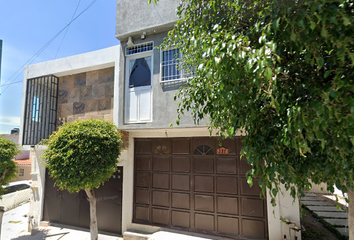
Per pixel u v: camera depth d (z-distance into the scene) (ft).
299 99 5.80
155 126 18.08
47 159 15.33
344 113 4.65
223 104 7.14
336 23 4.51
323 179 7.19
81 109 23.68
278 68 5.35
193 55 10.98
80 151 14.26
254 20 8.02
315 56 5.26
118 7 20.72
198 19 8.84
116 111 20.63
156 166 21.20
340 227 20.29
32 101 25.57
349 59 5.36
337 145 5.29
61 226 23.26
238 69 6.07
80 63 23.38
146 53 19.36
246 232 17.21
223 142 19.11
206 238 17.63
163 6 18.67
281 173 5.93
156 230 19.80
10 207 31.68
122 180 21.58
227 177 18.54
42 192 24.80
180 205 19.71
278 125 6.52
